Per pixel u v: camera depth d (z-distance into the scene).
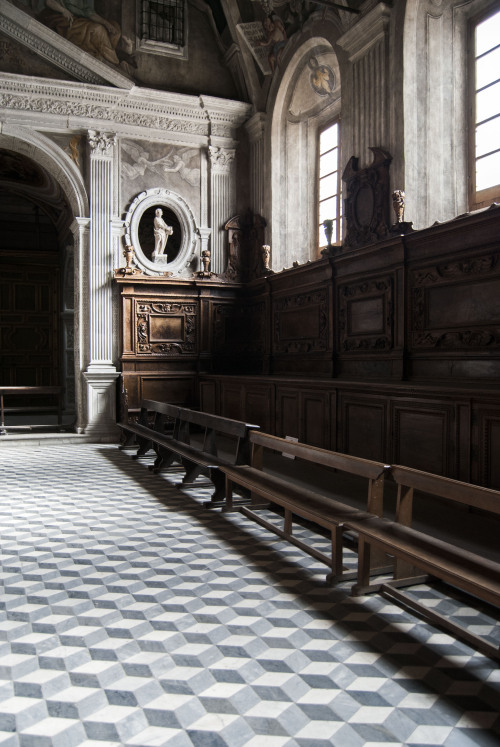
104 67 11.12
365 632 3.29
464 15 7.95
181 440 8.11
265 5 11.05
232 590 3.91
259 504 5.97
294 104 11.51
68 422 14.59
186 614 3.54
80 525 5.47
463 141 7.96
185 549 4.77
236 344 12.46
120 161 11.72
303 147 11.74
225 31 12.27
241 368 12.48
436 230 6.85
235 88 12.71
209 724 2.45
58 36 10.70
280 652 3.07
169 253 13.68
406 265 7.56
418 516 5.18
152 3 12.02
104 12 11.66
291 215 11.77
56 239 18.14
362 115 8.88
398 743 2.32
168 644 3.16
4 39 10.74
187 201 12.24
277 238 11.71
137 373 11.63
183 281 11.83
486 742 2.33
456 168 7.99
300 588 3.94
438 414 5.70
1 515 5.84
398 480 3.95
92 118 11.37
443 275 6.96
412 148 7.96
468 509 5.35
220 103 12.12
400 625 3.38
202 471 7.02
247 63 11.86
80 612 3.58
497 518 5.04
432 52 8.03
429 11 7.99
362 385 6.79
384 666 2.92
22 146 11.51
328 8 9.58
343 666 2.92
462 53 7.96
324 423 7.67
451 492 3.48
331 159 11.13
